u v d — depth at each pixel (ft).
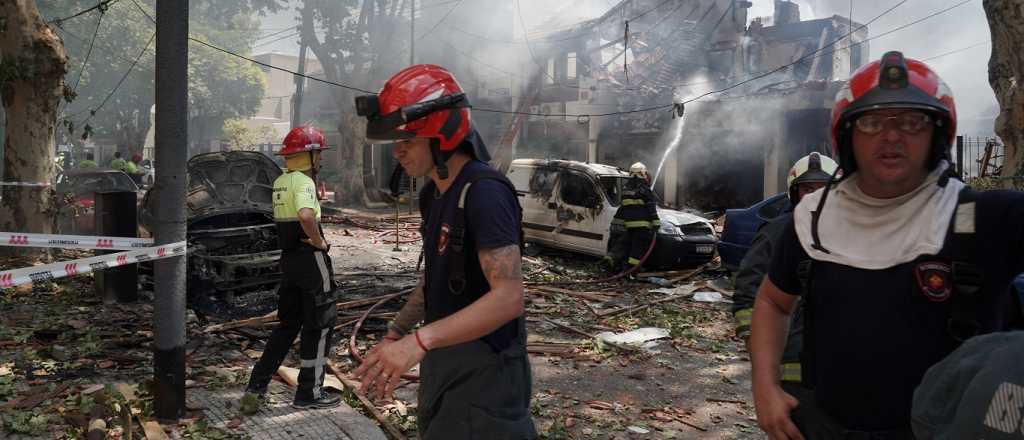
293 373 17.70
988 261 5.13
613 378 19.44
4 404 14.82
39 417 13.97
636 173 35.53
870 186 5.60
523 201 43.45
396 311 25.84
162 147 13.56
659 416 16.38
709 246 36.91
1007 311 6.05
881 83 5.26
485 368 7.39
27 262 34.83
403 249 46.96
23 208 35.91
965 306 5.17
